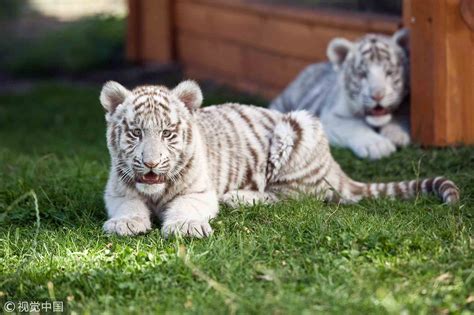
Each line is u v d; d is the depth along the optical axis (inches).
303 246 282.2
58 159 453.1
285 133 344.5
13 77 772.6
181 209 306.0
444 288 245.3
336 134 440.8
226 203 328.5
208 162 327.6
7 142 538.0
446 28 400.2
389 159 408.2
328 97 473.1
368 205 336.5
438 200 338.3
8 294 261.4
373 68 429.1
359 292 242.5
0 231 314.7
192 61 703.1
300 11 555.5
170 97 308.7
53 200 345.1
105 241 296.8
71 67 767.1
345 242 279.3
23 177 379.9
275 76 590.6
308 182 346.9
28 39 844.6
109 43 792.3
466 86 406.3
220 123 341.4
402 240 279.1
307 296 242.1
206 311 234.8
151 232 302.4
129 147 302.7
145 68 731.4
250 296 244.1
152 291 252.8
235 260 269.0
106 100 312.8
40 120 600.7
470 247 273.0
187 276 258.8
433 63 404.8
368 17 507.8
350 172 397.1
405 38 439.2
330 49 450.9
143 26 746.2
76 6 931.3
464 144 406.6
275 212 315.3
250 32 612.4
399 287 245.1
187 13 700.0
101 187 364.2
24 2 920.3
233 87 636.1
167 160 299.9
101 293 255.9
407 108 442.9
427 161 393.1
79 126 575.8
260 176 344.5
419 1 406.3
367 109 434.3
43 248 292.5
